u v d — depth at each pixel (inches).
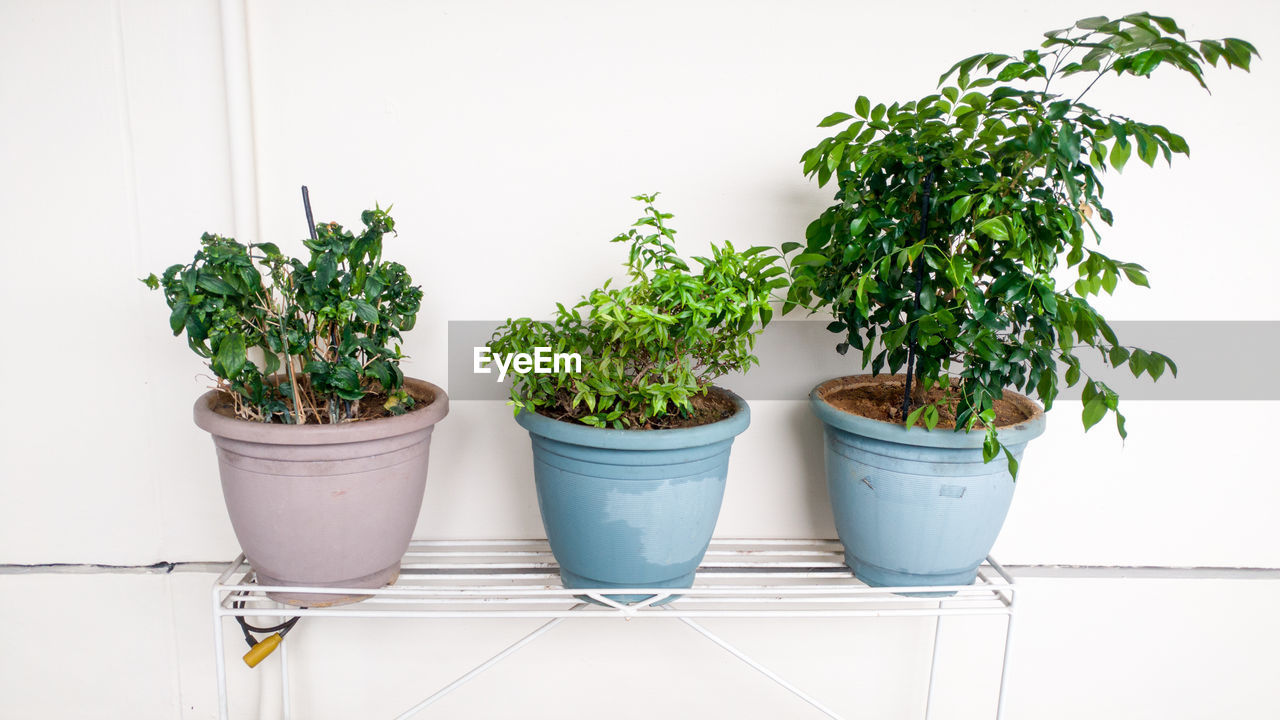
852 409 43.3
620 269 48.3
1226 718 55.3
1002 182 36.2
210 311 34.7
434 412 39.0
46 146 45.3
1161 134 34.2
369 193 46.7
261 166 46.0
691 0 45.9
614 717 54.2
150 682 51.8
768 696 54.3
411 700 53.0
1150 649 55.1
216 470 49.4
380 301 39.4
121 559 50.1
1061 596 54.2
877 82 47.1
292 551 37.8
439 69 45.7
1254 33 47.1
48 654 50.9
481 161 46.8
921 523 39.8
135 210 46.2
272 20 44.6
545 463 39.2
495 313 48.5
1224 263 49.7
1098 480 52.6
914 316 38.2
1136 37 32.5
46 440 48.2
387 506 38.4
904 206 39.8
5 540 49.2
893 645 53.9
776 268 38.6
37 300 46.6
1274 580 53.8
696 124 47.1
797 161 47.7
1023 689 55.4
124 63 44.8
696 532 39.7
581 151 47.0
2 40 44.1
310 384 41.4
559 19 45.6
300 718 52.9
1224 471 52.4
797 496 51.5
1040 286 34.5
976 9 46.6
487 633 52.2
